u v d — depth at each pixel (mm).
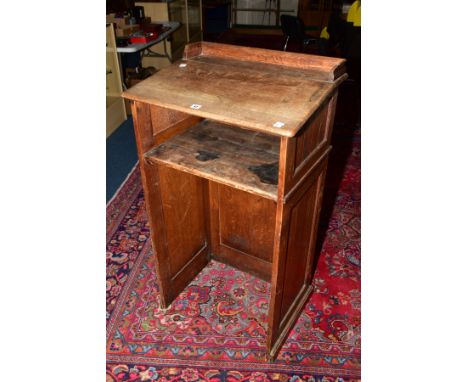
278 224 1517
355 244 2730
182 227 2164
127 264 2570
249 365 1954
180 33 5977
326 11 8430
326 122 1668
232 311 2238
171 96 1528
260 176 1581
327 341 2068
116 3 5316
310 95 1503
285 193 1442
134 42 4297
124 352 2018
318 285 2402
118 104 4535
